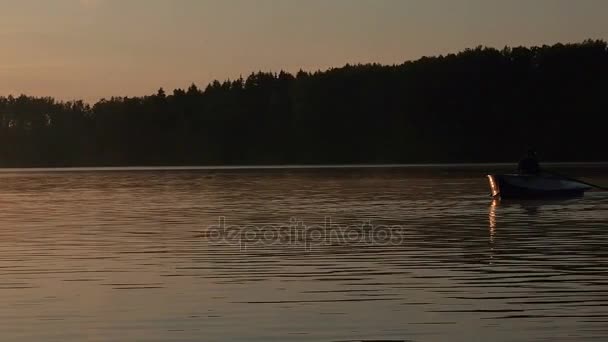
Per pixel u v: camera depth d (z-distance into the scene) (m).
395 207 49.16
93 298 20.34
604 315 18.05
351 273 23.69
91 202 57.66
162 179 102.94
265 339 16.48
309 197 60.00
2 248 29.98
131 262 26.22
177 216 43.91
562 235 33.03
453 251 28.19
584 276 22.80
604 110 169.38
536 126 172.88
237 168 161.88
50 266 25.45
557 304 19.17
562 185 57.31
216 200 57.84
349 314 18.41
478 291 20.80
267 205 51.88
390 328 17.17
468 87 175.12
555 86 172.75
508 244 30.06
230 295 20.61
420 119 176.88
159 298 20.30
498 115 173.88
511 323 17.42
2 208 52.03
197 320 17.98
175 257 27.25
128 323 17.77
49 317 18.34
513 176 56.47
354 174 112.06
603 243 30.20
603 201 54.03
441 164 172.88
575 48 173.38
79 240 32.47
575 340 16.12
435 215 43.19
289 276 23.28
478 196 59.81
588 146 170.00
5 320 18.08
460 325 17.33
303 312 18.64
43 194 69.62
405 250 28.59
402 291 20.91
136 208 50.69
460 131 174.75
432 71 177.75
